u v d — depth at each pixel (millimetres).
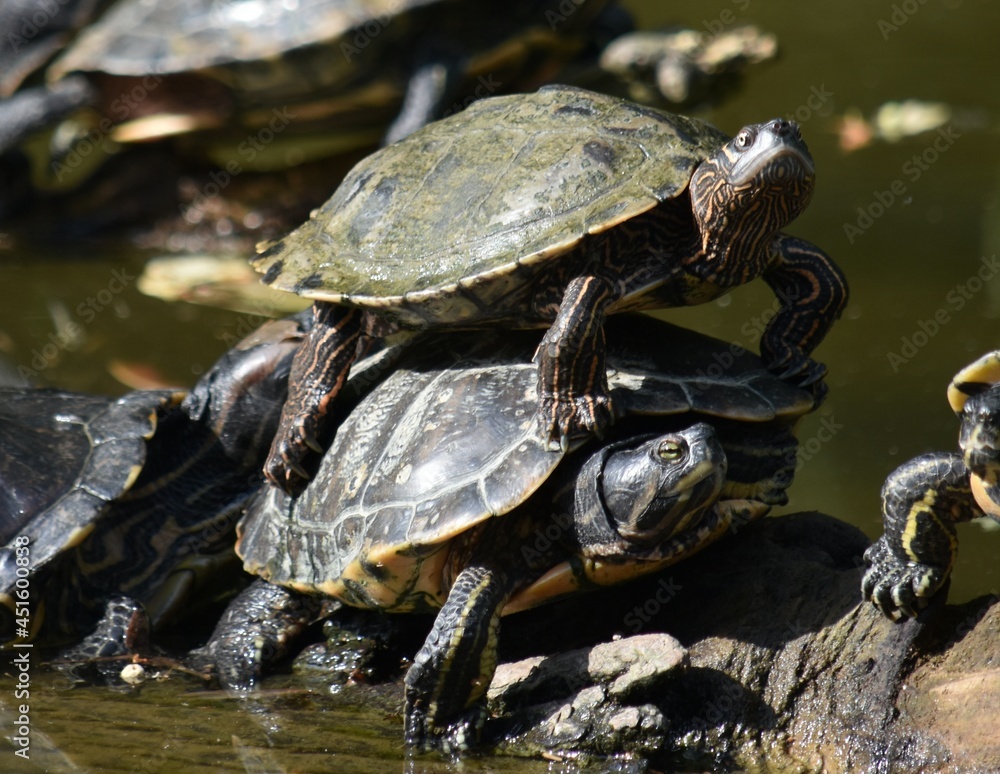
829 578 9523
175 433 12875
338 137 26125
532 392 9883
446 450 9727
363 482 10242
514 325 10352
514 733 9234
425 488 9586
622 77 25594
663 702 9117
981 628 8734
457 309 10078
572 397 9305
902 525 8523
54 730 9648
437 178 10664
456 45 23344
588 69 25531
